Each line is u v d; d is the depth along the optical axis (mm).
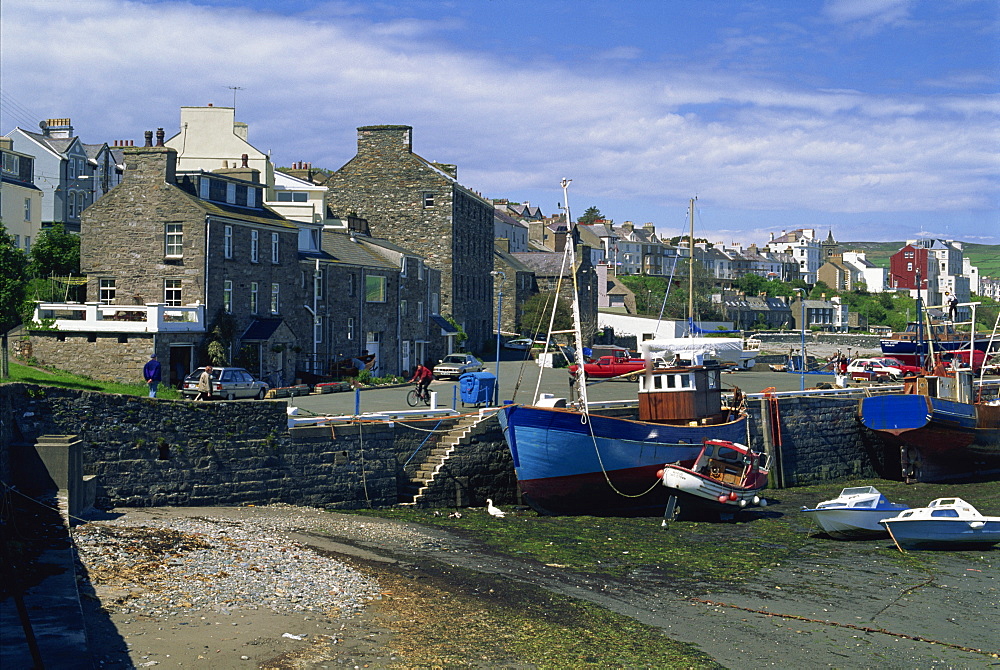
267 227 48844
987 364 73000
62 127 84188
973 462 49719
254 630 17312
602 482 34375
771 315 173000
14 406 24891
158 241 44938
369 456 32375
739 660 18719
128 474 27297
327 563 22844
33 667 12836
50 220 79125
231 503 29188
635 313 134625
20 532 21266
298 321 52281
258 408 29891
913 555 28781
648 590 23688
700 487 33094
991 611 22922
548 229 148000
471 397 40406
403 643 17656
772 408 45438
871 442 50250
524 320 97312
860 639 20469
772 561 27625
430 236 77438
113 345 40750
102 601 17984
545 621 20078
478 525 30719
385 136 78312
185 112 74062
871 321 195875
